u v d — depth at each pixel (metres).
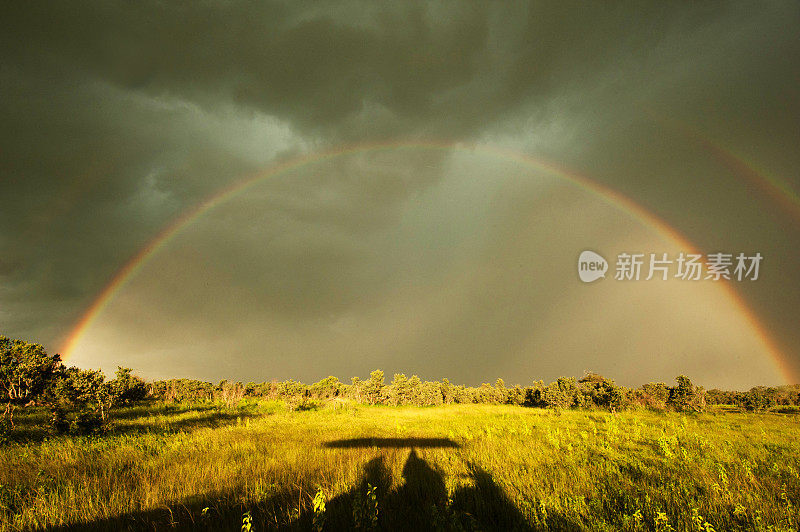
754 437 15.12
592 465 9.49
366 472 8.46
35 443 12.95
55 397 20.27
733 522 5.59
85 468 9.14
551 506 6.21
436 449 12.15
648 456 10.70
